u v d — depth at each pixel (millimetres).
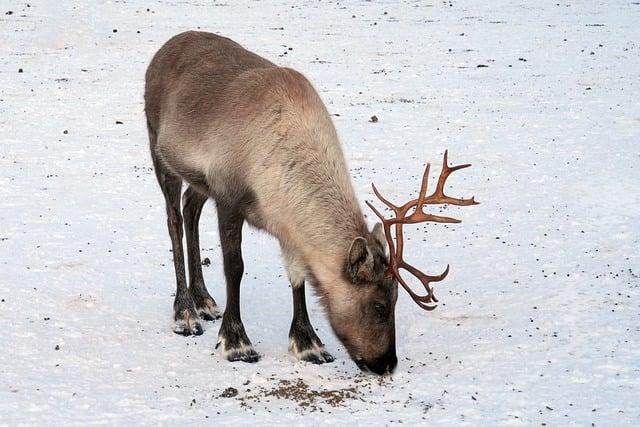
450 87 28875
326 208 10023
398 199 17406
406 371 10094
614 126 23000
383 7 49375
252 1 51031
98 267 14000
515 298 12297
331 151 10344
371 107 26078
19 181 18922
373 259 9539
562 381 9570
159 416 9023
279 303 12711
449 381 9750
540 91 27906
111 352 10836
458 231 15438
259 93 10688
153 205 17453
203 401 9414
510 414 8820
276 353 10914
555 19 44312
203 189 11594
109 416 9023
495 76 30562
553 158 20094
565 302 12008
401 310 12109
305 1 51469
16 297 12570
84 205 17359
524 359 10227
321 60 34062
